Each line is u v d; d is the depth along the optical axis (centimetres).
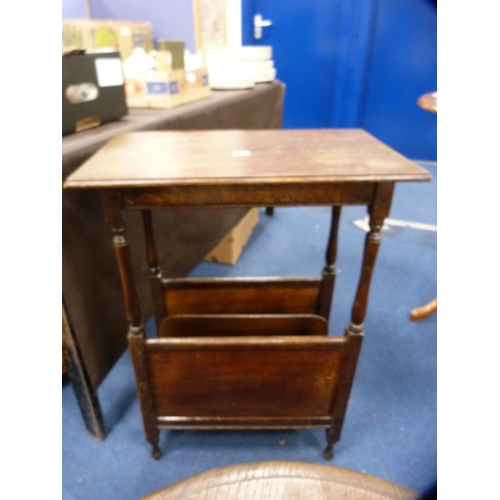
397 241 216
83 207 84
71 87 89
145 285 118
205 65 190
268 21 322
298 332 109
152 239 108
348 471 42
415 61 310
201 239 153
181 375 91
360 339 86
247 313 122
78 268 85
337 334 146
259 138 92
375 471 101
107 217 70
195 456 105
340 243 214
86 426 108
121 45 155
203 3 261
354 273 186
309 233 225
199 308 121
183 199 69
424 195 281
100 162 73
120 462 103
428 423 114
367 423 114
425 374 131
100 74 97
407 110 329
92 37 143
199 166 70
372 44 313
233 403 96
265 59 207
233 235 183
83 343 90
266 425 99
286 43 329
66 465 102
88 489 97
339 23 310
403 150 346
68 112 89
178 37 267
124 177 65
